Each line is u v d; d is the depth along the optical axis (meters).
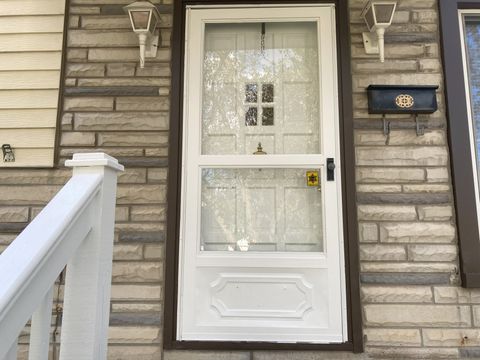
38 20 2.15
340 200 1.95
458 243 1.89
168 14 2.12
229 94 2.12
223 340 1.85
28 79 2.10
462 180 1.93
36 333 0.88
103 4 2.15
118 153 2.01
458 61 2.04
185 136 2.03
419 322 1.83
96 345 1.01
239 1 2.13
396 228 1.91
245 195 2.03
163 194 1.97
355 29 2.07
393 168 1.96
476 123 2.08
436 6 2.11
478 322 1.82
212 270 1.92
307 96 2.11
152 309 1.87
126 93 2.06
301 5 2.12
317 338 1.84
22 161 2.03
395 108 1.97
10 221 1.97
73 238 0.97
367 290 1.86
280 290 1.90
